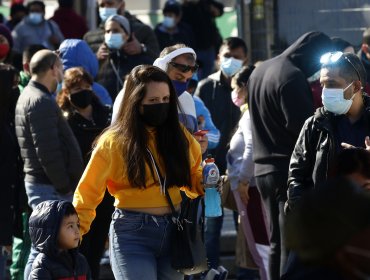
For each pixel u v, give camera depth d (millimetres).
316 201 6965
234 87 19406
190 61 15742
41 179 18000
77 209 13539
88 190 13453
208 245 19922
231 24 35000
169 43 28797
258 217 18469
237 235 19969
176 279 13672
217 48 30359
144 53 22219
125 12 24031
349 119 14047
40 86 17875
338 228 6871
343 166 10828
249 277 20641
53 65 17938
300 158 14141
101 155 13289
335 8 25469
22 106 17844
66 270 14055
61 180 17734
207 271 14797
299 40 16984
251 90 17094
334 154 13742
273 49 25781
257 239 18531
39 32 30078
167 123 13367
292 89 16266
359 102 13969
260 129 16984
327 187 7020
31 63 17891
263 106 16750
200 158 13898
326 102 13828
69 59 21109
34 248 14242
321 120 13969
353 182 7137
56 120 17734
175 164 13273
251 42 25859
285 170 16641
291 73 16406
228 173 18984
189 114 15930
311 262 7023
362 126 13984
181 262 13289
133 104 13148
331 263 6984
